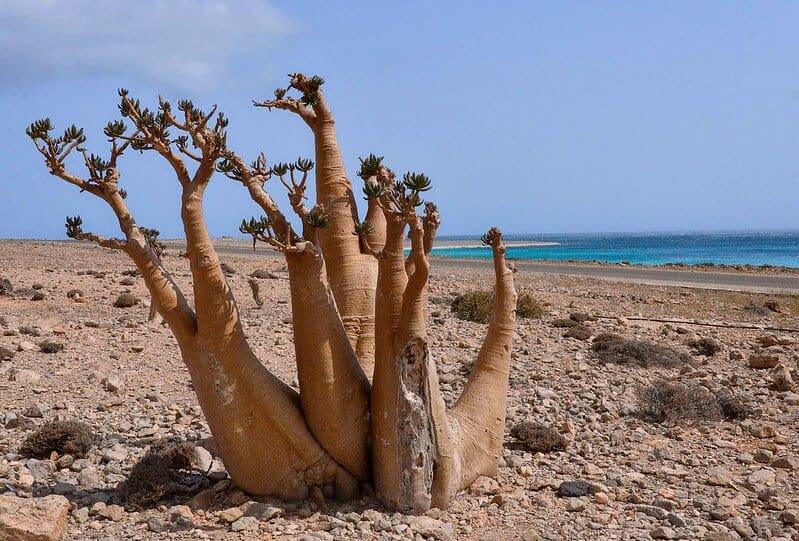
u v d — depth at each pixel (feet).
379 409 20.68
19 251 145.69
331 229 23.20
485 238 23.82
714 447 30.17
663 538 20.66
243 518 19.83
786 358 48.83
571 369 44.16
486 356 23.79
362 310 23.18
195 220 19.26
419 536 19.34
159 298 19.89
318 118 22.97
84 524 20.06
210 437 27.73
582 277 121.08
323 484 21.39
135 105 18.99
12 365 39.93
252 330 53.88
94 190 19.43
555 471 26.50
